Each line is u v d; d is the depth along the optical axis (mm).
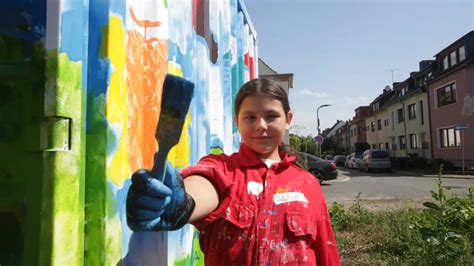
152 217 799
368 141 51938
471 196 5410
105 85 1144
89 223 1104
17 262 920
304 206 1461
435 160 26078
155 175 809
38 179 927
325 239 1555
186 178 1178
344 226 6371
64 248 947
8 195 929
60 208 933
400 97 36344
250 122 1522
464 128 21172
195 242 2025
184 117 829
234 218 1363
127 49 1320
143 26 1494
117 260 1182
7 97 942
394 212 6789
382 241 5281
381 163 27906
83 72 1086
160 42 1549
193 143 1971
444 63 28062
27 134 938
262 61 16141
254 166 1488
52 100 942
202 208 1104
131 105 1342
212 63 2469
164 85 823
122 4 1263
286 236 1396
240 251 1343
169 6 1726
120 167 1197
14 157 934
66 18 997
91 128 1124
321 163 16828
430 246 4262
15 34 955
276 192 1442
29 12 967
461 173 22734
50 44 958
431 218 4660
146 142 1454
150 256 1436
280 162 1524
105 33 1168
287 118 1628
